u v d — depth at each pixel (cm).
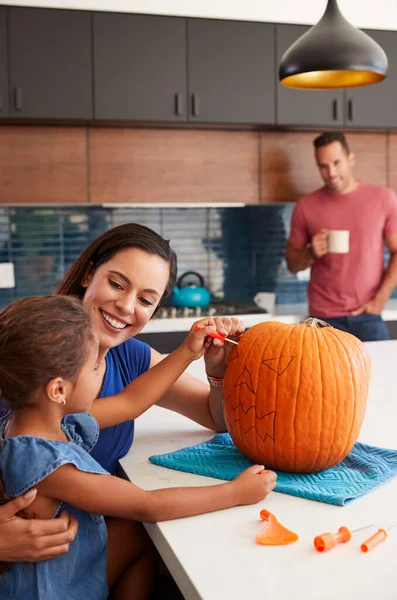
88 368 109
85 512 110
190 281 421
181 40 361
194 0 361
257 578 86
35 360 103
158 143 378
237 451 134
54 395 105
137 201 377
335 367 118
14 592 105
